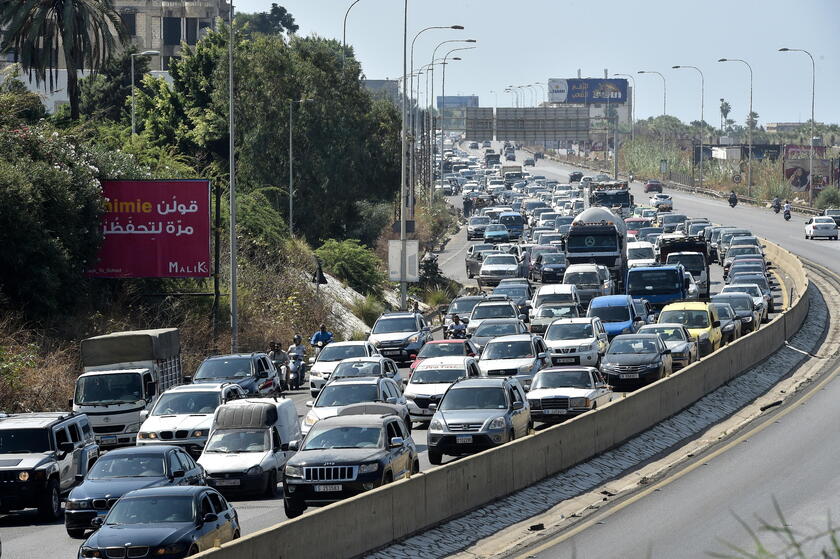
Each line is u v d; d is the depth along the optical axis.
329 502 71.25
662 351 126.62
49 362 130.25
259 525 70.38
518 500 76.75
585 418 90.62
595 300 158.88
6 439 80.06
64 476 80.94
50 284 142.50
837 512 70.81
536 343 126.75
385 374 118.31
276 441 82.81
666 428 105.62
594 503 79.19
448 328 167.88
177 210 156.25
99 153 167.00
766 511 72.31
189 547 55.50
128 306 162.00
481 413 90.19
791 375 142.50
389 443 74.75
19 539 71.62
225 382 101.94
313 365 132.75
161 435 91.56
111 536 55.75
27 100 171.50
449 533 67.44
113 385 105.81
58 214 148.38
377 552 61.50
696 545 64.50
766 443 98.69
